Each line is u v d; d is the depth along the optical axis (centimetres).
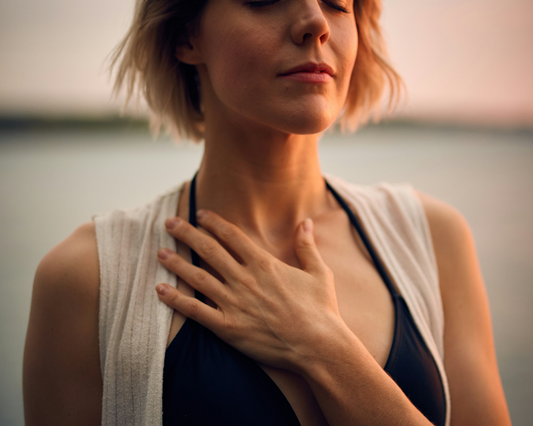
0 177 1114
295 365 89
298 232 110
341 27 99
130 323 96
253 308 94
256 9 93
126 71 124
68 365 96
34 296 100
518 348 314
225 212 112
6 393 289
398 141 2597
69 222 653
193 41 110
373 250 115
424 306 110
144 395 92
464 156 1550
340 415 86
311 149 116
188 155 1850
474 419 101
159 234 109
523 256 472
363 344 98
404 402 87
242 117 105
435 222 122
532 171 1070
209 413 88
